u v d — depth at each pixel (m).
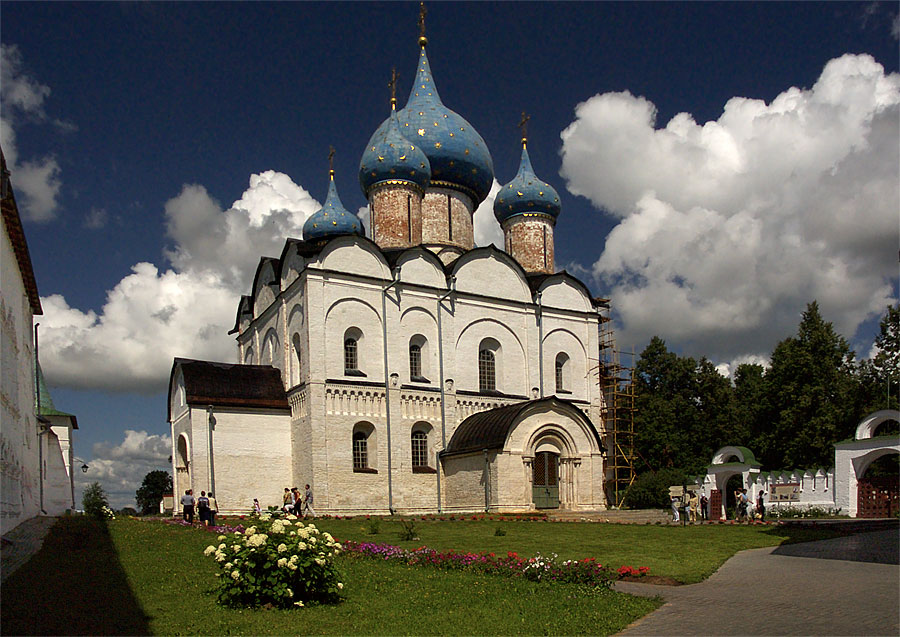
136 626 12.54
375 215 54.25
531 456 44.72
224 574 14.61
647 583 18.31
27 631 11.71
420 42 61.94
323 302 45.69
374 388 46.47
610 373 59.66
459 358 50.38
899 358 58.81
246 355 57.53
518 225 61.53
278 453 46.41
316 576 14.78
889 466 58.22
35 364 45.56
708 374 65.31
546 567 18.20
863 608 14.22
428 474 47.56
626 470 59.88
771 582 17.83
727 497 52.84
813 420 56.25
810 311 61.25
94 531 27.19
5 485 24.22
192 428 44.31
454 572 19.47
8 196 22.72
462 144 57.56
